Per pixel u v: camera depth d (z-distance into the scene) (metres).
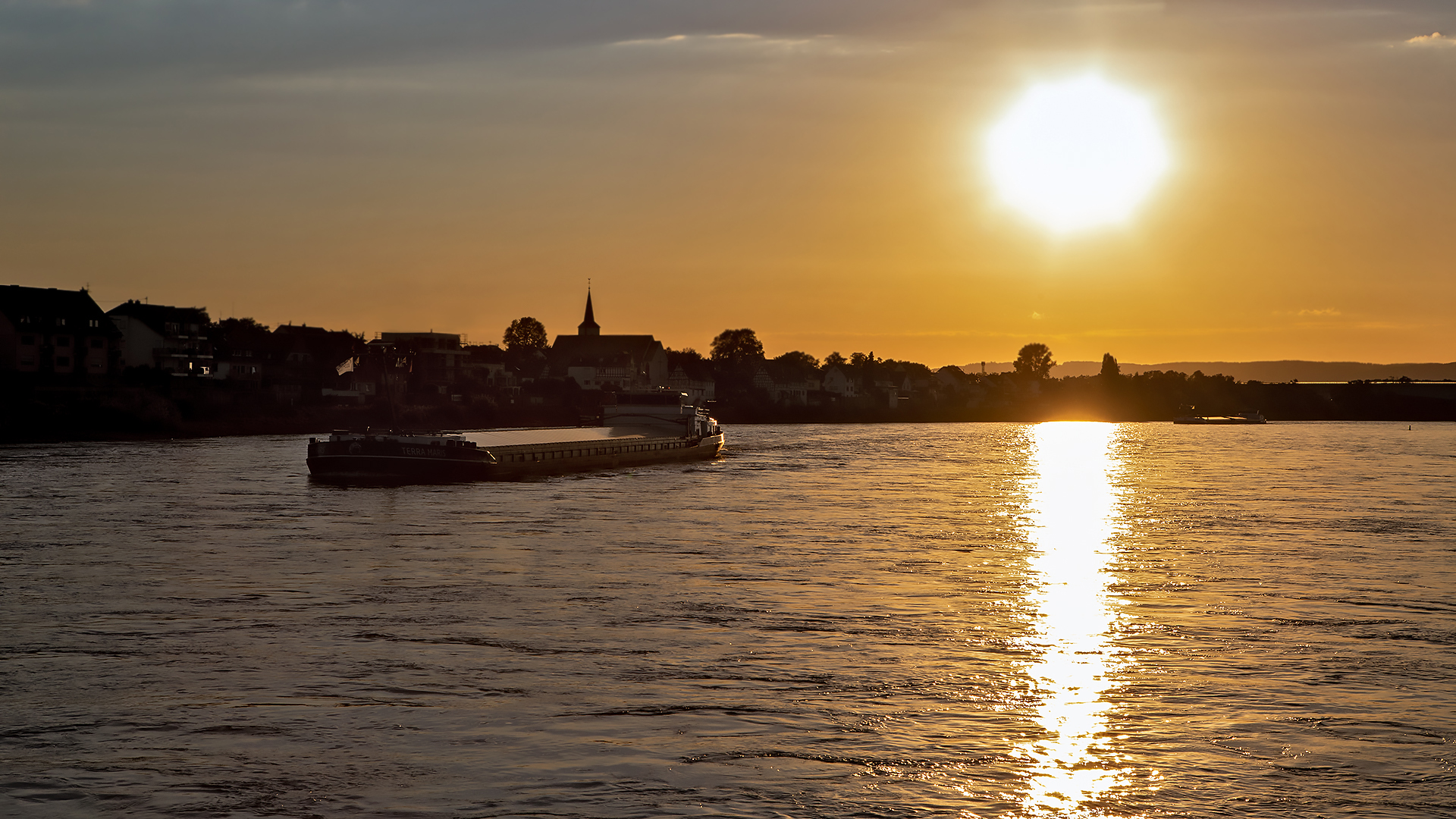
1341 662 26.06
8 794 17.84
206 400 148.50
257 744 20.08
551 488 73.75
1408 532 51.38
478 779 18.52
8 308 140.62
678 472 91.31
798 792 18.05
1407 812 17.42
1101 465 106.31
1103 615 31.28
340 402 169.62
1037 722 21.53
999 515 57.62
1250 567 40.19
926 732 20.92
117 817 17.06
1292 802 17.80
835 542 45.97
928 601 33.09
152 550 42.22
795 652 26.62
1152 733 20.95
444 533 48.06
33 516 52.94
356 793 17.91
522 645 27.23
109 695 22.89
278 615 30.48
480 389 195.50
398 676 24.33
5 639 27.55
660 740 20.36
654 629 29.02
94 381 139.62
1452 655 26.78
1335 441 179.38
